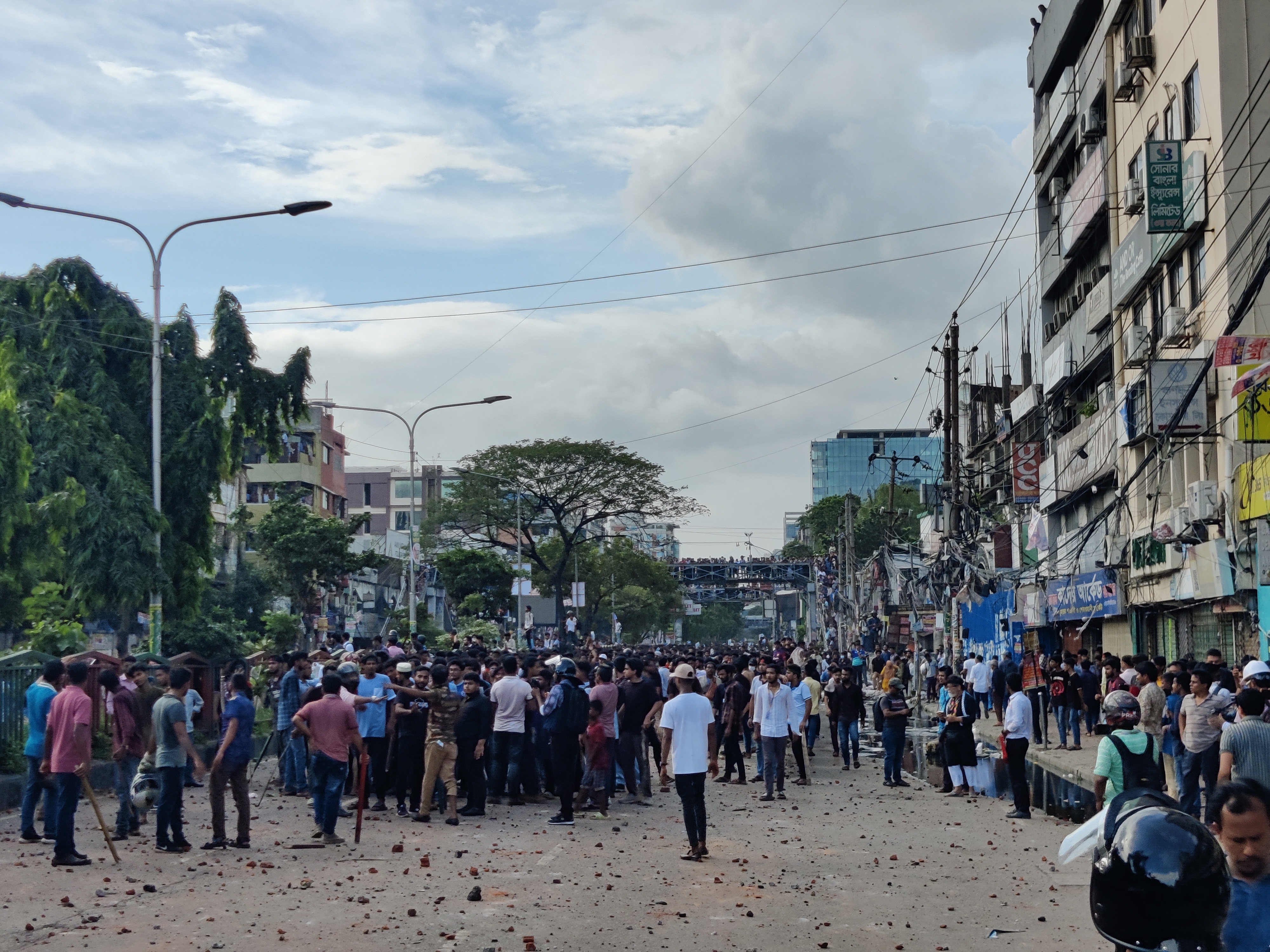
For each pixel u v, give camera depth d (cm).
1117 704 796
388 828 1431
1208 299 2453
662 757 1923
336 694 1299
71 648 2119
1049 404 4053
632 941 851
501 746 1664
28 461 2091
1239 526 2205
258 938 845
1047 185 4259
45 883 1042
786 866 1162
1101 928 395
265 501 6044
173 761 1232
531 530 7650
